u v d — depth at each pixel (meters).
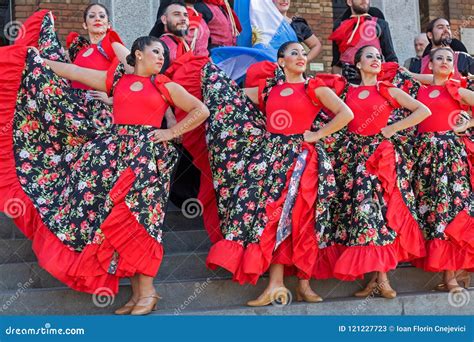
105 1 7.31
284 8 6.32
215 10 6.15
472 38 9.66
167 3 5.84
